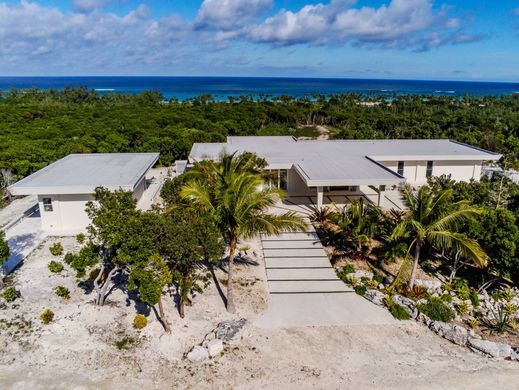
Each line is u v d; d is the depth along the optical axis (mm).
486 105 96500
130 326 13930
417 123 58656
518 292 16844
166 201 20578
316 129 66250
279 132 55969
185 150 37750
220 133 47438
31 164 29469
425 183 30047
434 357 13031
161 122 54906
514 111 89688
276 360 12656
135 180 22031
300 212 24219
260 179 15273
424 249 19172
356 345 13477
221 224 14422
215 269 18031
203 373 12039
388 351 13234
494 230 15812
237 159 19719
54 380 11508
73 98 101688
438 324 14328
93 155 28719
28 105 80750
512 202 19938
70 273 17406
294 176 27000
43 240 20734
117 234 12508
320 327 14375
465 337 13711
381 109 88750
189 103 92812
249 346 13250
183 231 12883
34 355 12453
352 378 11984
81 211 21875
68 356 12469
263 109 73062
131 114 63688
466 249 14750
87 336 13367
